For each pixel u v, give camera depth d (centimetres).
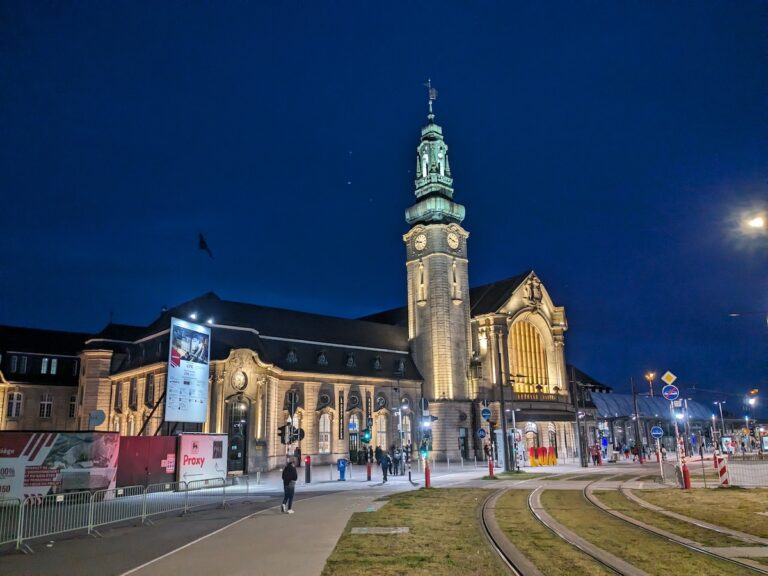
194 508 2389
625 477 3750
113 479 2828
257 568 1274
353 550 1441
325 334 6550
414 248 7300
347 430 6203
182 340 4000
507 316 7119
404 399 6241
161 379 5191
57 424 7081
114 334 6662
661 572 1216
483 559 1330
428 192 7506
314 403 6025
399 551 1426
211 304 5719
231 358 4934
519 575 1187
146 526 1941
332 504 2442
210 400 4828
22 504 1659
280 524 1889
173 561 1362
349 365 6431
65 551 1539
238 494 2956
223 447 3559
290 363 5947
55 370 7212
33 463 2653
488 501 2475
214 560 1364
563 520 1928
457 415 6688
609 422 8881
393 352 6912
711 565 1276
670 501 2406
